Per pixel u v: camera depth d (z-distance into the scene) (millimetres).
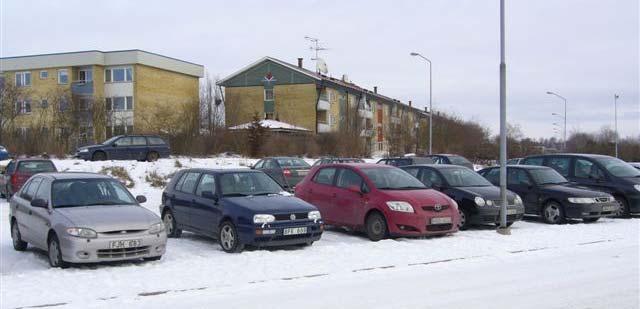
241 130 41094
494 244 11367
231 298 7105
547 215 15133
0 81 44406
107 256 8906
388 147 56375
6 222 14719
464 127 55750
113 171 26375
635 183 16391
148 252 9273
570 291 7539
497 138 55250
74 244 8727
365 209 12125
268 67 61250
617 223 14914
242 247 10461
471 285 7887
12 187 20141
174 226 12289
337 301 6984
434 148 52688
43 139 35031
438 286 7824
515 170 16141
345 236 12688
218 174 11477
